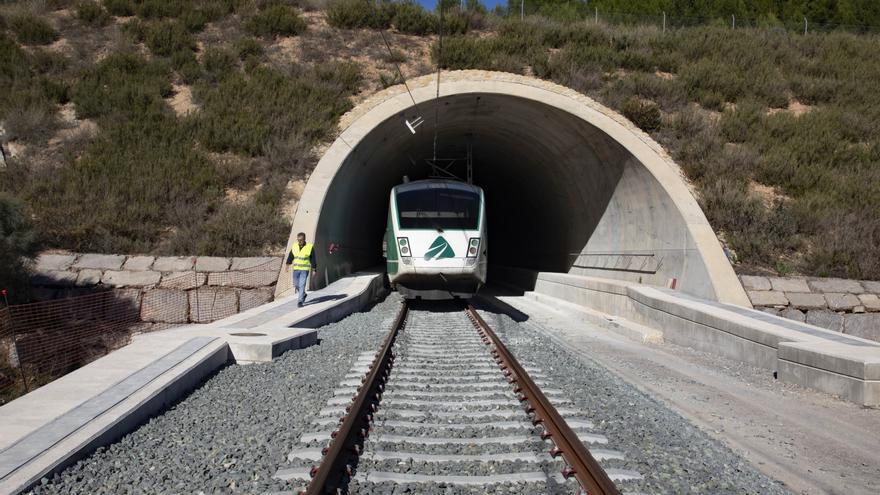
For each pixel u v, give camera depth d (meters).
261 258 16.22
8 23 24.77
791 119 20.88
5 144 19.34
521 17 28.38
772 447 5.82
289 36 25.28
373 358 8.86
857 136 20.23
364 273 23.28
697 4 39.69
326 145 19.62
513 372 7.85
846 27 33.81
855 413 7.26
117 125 19.88
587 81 22.08
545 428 5.51
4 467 4.24
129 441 5.26
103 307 15.02
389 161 25.78
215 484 4.34
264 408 6.41
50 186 17.53
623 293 15.29
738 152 18.72
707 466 4.95
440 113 21.81
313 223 17.14
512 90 19.89
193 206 17.66
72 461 4.62
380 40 25.02
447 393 7.02
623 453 4.99
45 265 15.47
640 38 26.53
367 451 4.96
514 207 34.53
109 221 16.69
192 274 15.79
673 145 19.22
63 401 5.77
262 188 18.41
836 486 4.87
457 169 33.97
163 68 22.66
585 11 38.06
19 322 12.81
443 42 23.95
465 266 16.58
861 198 17.06
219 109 20.59
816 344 8.84
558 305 18.80
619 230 20.33
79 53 23.30
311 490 3.86
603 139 19.16
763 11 40.75
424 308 18.44
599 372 8.56
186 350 8.01
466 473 4.59
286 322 11.01
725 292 14.30
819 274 15.08
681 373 9.27
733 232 16.22
